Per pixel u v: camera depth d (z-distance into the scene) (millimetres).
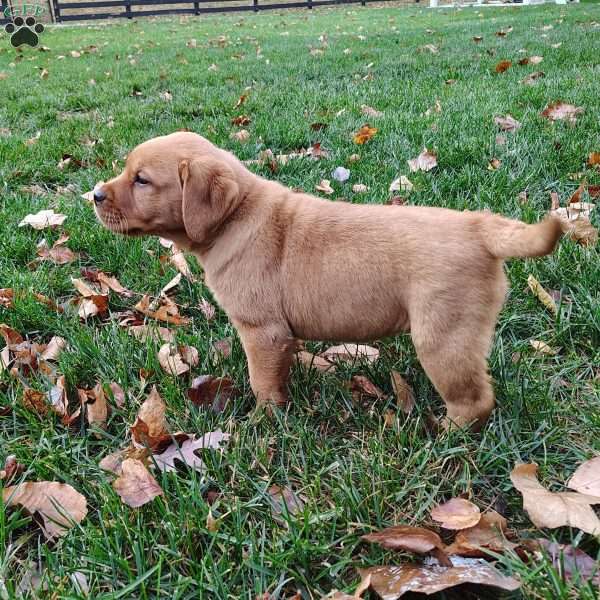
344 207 611
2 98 1953
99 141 1390
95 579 463
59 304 847
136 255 930
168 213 641
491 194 983
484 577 429
